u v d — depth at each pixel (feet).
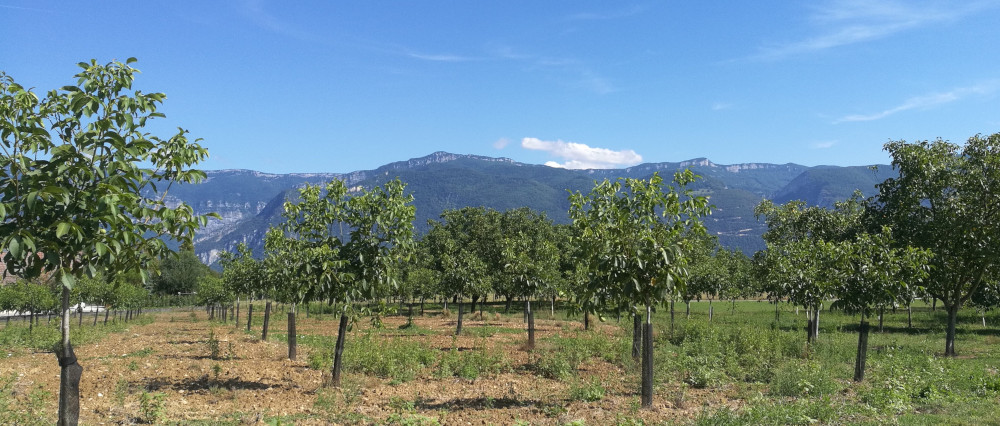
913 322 112.57
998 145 67.36
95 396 34.37
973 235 65.10
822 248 50.06
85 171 18.71
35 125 19.61
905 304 44.70
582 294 34.32
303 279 38.06
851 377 45.96
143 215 19.62
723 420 27.66
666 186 33.73
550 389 38.96
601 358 56.08
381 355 47.21
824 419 29.17
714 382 41.22
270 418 29.55
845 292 44.29
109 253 19.08
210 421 28.48
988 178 66.44
